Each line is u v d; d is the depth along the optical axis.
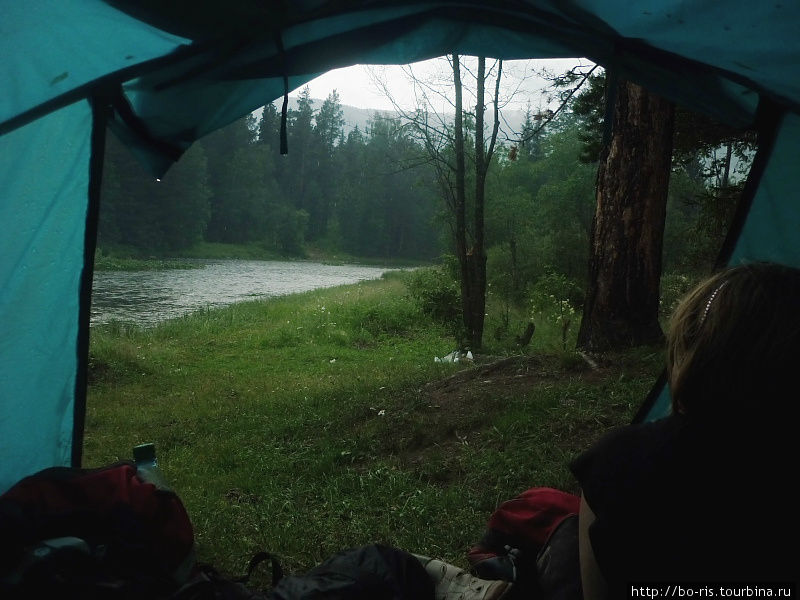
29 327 2.78
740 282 1.16
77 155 2.70
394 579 2.11
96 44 2.27
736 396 1.12
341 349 14.06
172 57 2.45
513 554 2.08
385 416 6.57
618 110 8.22
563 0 2.44
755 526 1.11
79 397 3.07
